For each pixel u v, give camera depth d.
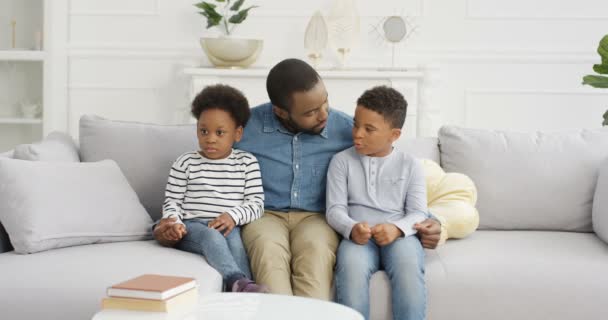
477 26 4.14
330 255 1.97
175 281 1.49
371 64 4.17
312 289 1.88
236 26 4.16
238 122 2.19
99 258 1.86
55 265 1.80
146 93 4.23
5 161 2.01
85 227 2.02
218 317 1.43
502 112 4.18
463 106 4.19
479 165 2.36
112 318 1.40
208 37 4.05
